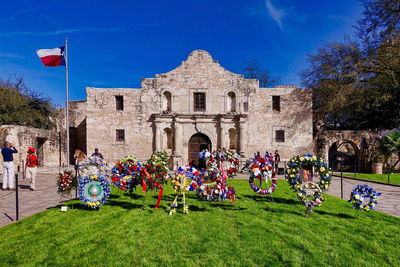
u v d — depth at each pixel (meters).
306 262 3.54
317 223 5.27
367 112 17.64
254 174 6.65
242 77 17.77
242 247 4.03
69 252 3.79
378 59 15.55
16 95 20.23
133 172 6.60
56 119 22.23
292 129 17.77
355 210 6.45
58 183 6.28
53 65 13.52
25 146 15.95
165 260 3.56
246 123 17.41
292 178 7.03
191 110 17.47
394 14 14.71
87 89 17.38
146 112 17.44
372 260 3.63
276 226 5.04
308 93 18.00
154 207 6.57
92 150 17.16
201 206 6.67
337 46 17.27
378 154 17.98
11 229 4.75
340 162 20.28
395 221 5.53
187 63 17.66
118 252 3.80
